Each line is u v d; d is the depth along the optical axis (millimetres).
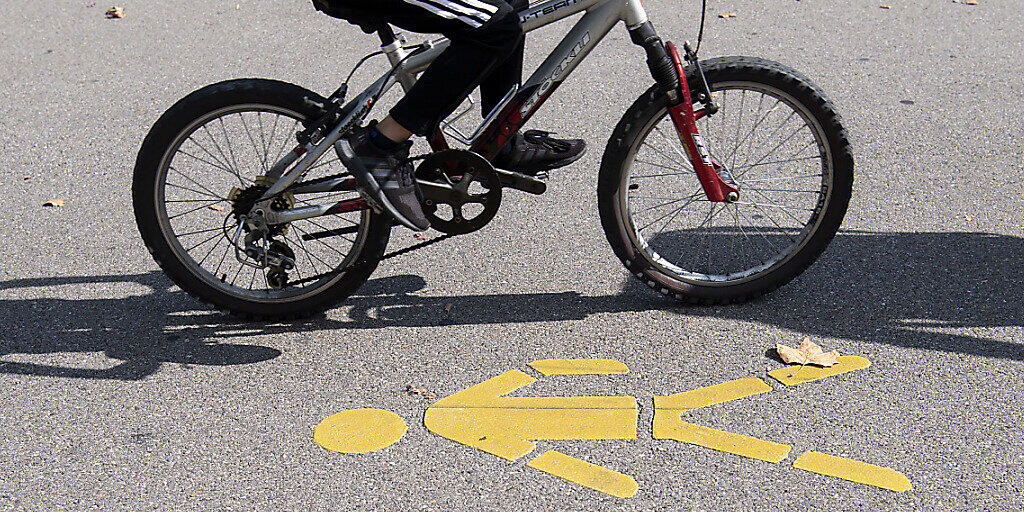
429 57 3680
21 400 3514
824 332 3865
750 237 4660
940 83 6512
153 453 3238
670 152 5422
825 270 4328
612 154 3896
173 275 3932
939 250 4480
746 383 3562
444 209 4969
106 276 4395
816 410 3400
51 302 4172
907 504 2961
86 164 5566
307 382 3609
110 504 3018
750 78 3842
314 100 3734
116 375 3656
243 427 3361
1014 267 4316
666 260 4133
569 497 3012
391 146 3604
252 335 3924
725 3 8133
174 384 3600
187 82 6707
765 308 4047
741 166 4898
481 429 3334
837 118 3859
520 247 4586
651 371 3646
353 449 3242
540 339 3859
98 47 7418
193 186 5188
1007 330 3844
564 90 6457
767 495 3008
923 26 7621
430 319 4012
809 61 6902
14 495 3062
